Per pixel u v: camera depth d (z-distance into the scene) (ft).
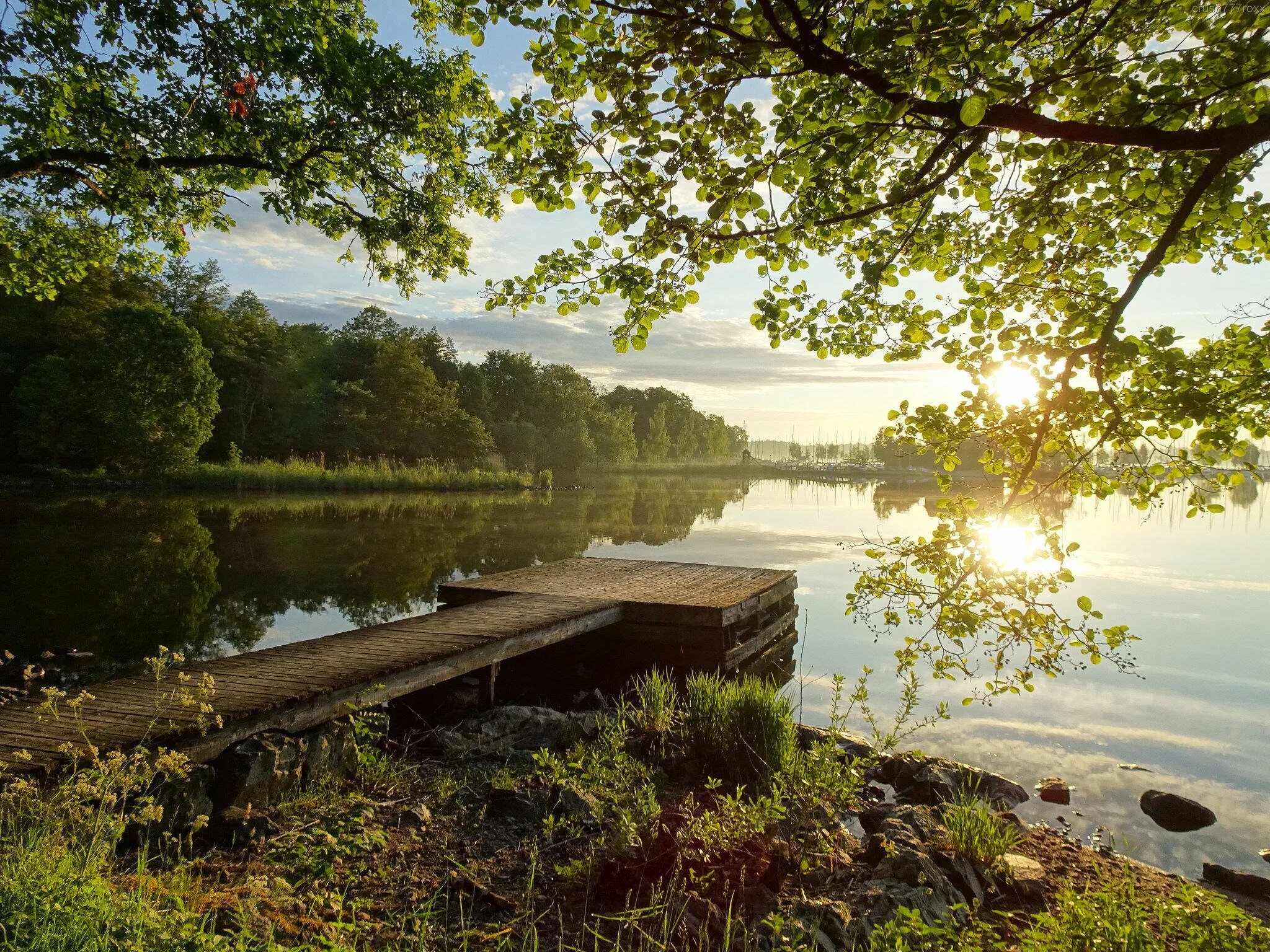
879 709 25.08
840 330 11.59
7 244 32.09
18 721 13.96
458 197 34.76
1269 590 44.47
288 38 28.30
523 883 12.12
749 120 9.41
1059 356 9.33
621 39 9.46
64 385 99.40
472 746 18.69
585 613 26.99
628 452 250.57
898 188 9.63
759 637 31.55
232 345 147.33
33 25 25.73
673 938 10.28
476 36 9.41
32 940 7.16
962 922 11.43
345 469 127.44
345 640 22.04
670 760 17.84
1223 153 8.19
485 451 167.22
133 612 34.12
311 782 15.52
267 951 8.43
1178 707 25.21
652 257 10.08
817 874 12.30
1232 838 16.40
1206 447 9.29
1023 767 20.22
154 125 29.01
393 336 203.72
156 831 12.38
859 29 7.86
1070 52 9.10
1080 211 11.15
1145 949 9.68
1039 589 9.85
